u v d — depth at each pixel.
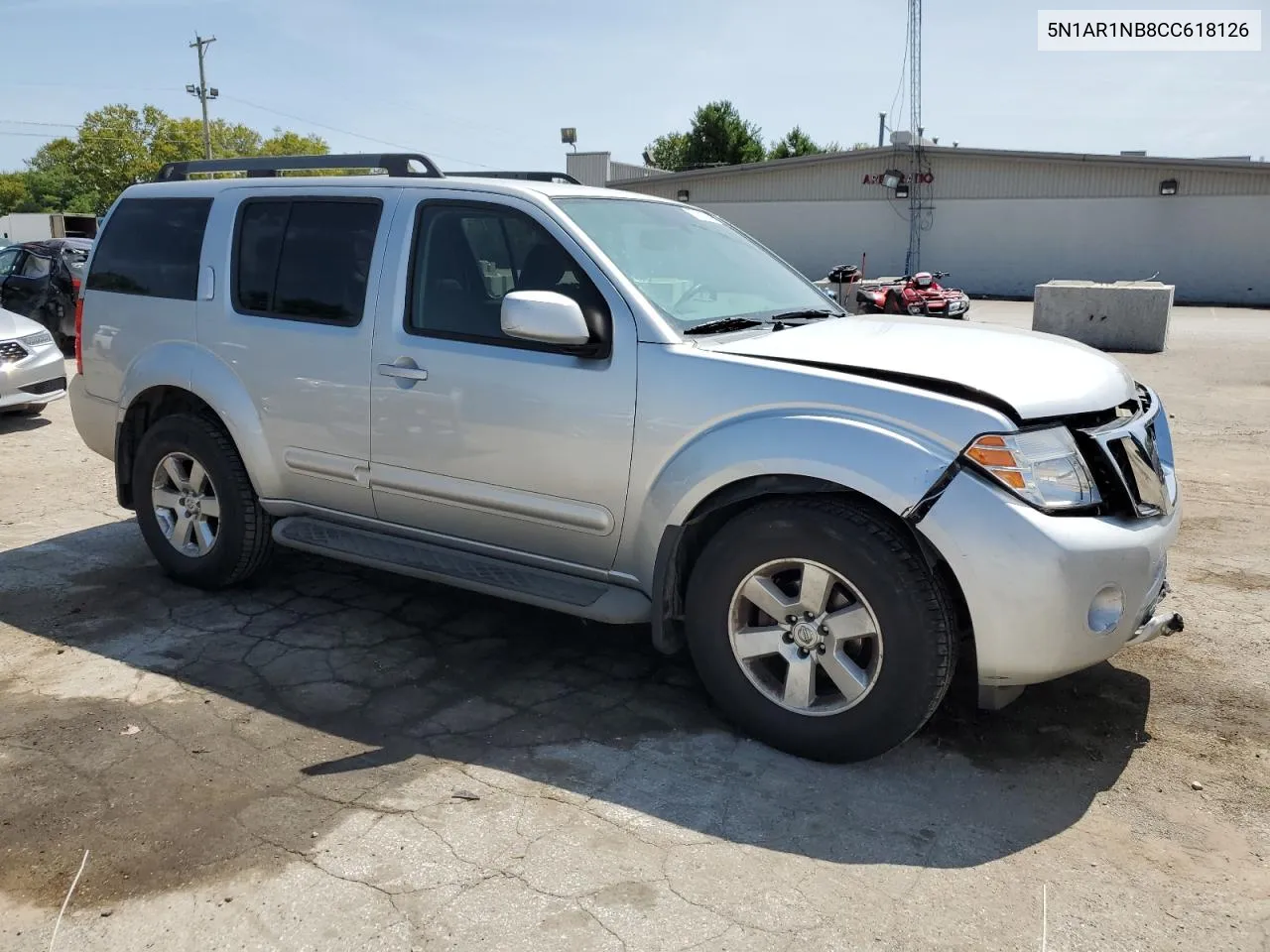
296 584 4.99
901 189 33.94
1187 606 4.66
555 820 2.96
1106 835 2.90
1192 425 9.17
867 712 3.15
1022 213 32.75
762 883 2.67
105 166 75.56
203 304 4.61
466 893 2.61
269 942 2.44
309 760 3.30
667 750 3.39
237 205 4.59
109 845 2.82
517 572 3.92
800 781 3.18
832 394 3.17
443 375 3.88
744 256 4.53
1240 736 3.47
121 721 3.55
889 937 2.46
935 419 3.02
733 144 59.25
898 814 3.00
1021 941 2.45
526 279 3.78
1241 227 30.17
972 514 2.93
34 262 13.61
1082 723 3.56
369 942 2.43
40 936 2.46
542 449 3.68
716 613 3.39
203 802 3.03
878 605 3.07
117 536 5.75
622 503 3.56
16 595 4.78
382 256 4.11
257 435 4.48
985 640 2.99
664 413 3.42
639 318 3.51
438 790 3.12
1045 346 3.65
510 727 3.55
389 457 4.10
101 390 5.04
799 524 3.17
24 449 8.00
